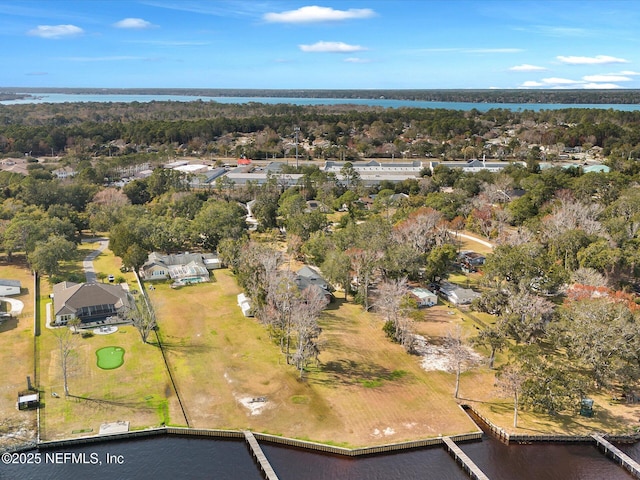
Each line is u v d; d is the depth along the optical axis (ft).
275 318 238.48
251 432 177.37
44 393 196.13
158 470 162.09
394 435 177.37
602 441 174.50
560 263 309.22
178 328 257.75
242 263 310.45
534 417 187.73
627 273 293.64
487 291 267.18
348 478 160.04
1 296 291.38
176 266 342.03
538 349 203.21
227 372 216.13
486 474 161.99
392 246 318.65
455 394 201.26
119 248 350.64
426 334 255.29
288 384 207.62
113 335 246.68
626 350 197.06
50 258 311.68
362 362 226.58
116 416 184.14
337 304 294.05
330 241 351.67
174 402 193.88
